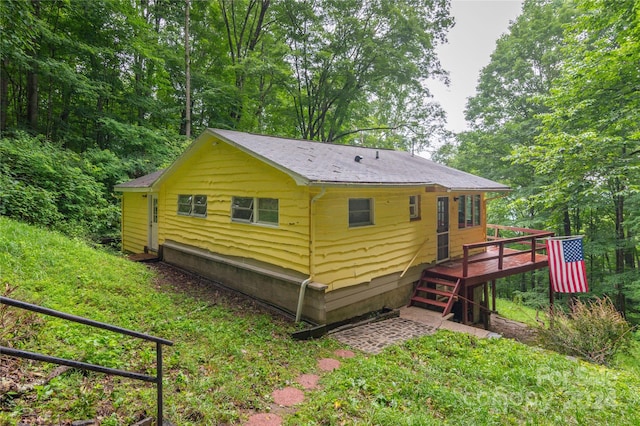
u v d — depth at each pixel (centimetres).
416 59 2083
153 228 1143
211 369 392
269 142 804
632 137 995
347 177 620
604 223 1602
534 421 354
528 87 1777
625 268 1502
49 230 916
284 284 677
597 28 1084
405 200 837
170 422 278
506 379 452
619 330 633
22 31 1030
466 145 2055
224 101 1978
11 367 287
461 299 827
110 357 345
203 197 917
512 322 1088
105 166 1350
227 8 2220
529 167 1689
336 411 349
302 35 2000
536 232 1167
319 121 2322
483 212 1154
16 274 509
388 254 785
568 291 756
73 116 1570
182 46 1995
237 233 796
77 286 555
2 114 1268
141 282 721
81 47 1334
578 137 1059
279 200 686
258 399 359
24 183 1000
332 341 581
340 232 673
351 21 1962
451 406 372
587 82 1125
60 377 291
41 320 374
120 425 255
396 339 609
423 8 2027
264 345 509
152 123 1853
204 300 704
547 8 1708
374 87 2180
